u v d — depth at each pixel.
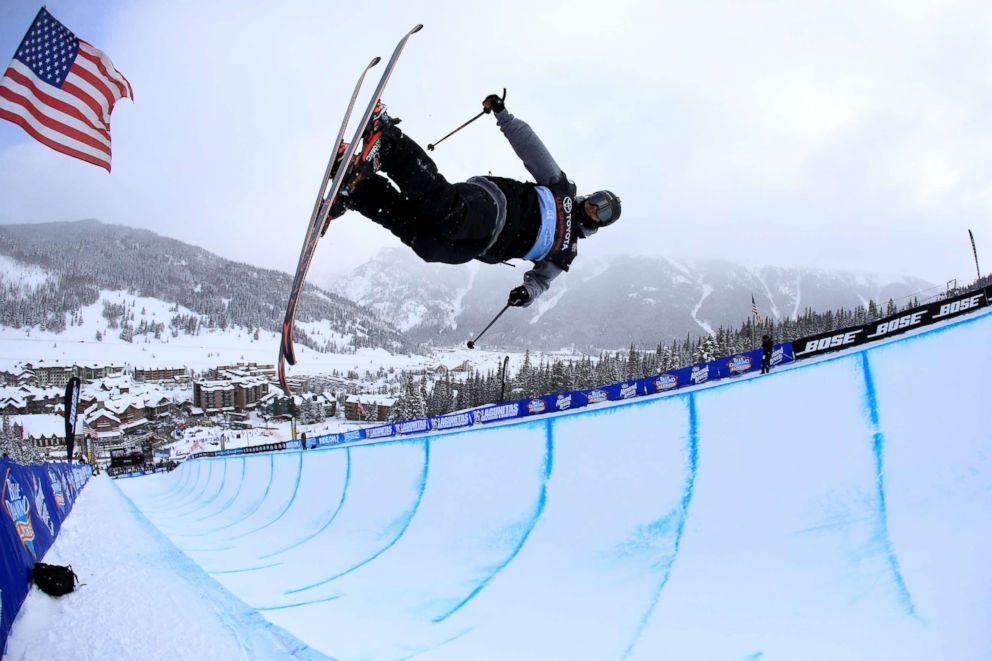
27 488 8.16
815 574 5.44
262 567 9.59
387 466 13.53
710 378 21.61
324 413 136.75
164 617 5.63
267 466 21.83
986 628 3.40
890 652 3.58
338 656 5.10
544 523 9.02
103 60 7.27
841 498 6.96
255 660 4.62
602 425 9.80
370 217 3.18
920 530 5.63
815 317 70.94
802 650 3.99
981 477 6.13
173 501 31.06
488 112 3.54
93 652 4.65
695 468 8.44
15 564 5.60
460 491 11.02
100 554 8.83
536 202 3.49
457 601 6.84
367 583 8.04
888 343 7.81
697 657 4.36
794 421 8.07
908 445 7.01
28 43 6.78
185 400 158.25
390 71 2.84
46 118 6.85
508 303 3.75
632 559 7.28
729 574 6.08
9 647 4.58
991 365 7.06
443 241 3.23
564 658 4.80
